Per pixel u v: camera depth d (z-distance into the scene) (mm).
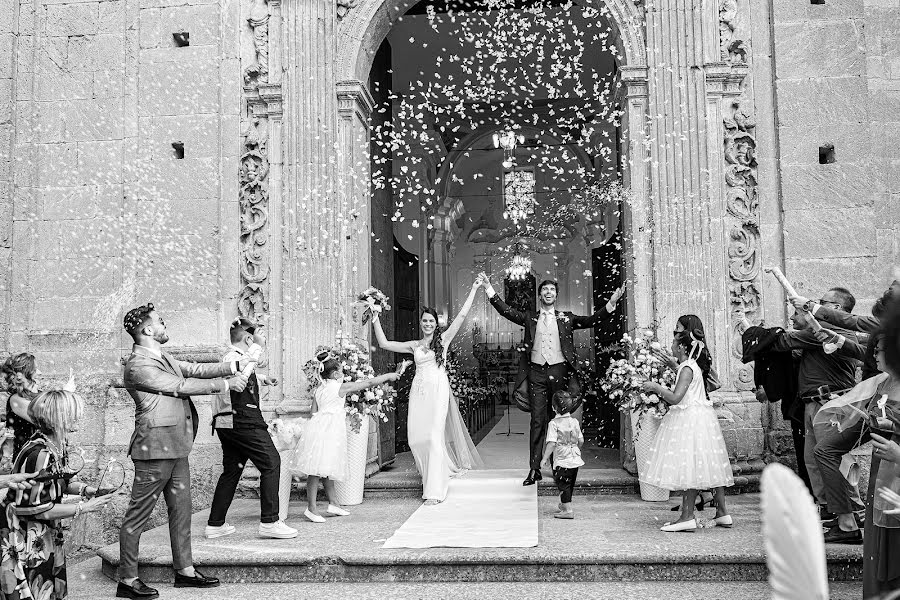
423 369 6809
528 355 7113
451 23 11172
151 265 7621
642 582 4422
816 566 662
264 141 7727
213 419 5238
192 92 7719
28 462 3352
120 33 7867
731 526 5273
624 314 8414
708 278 7137
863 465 6234
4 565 3258
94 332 7586
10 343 7672
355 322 7535
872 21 7398
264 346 7488
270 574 4672
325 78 7648
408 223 14984
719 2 7402
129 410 7203
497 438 11688
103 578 4871
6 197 7770
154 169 7699
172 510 4520
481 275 7168
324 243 7520
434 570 4574
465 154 19062
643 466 6500
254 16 7785
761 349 5371
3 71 7855
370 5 7668
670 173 7266
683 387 5027
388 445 8078
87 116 7828
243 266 7641
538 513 5930
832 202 7145
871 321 4051
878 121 7297
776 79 7289
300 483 7059
